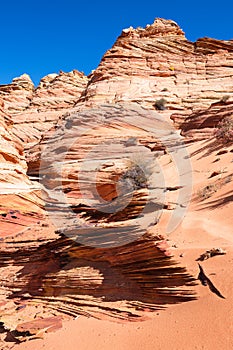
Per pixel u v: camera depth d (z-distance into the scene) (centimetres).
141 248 731
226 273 642
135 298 692
